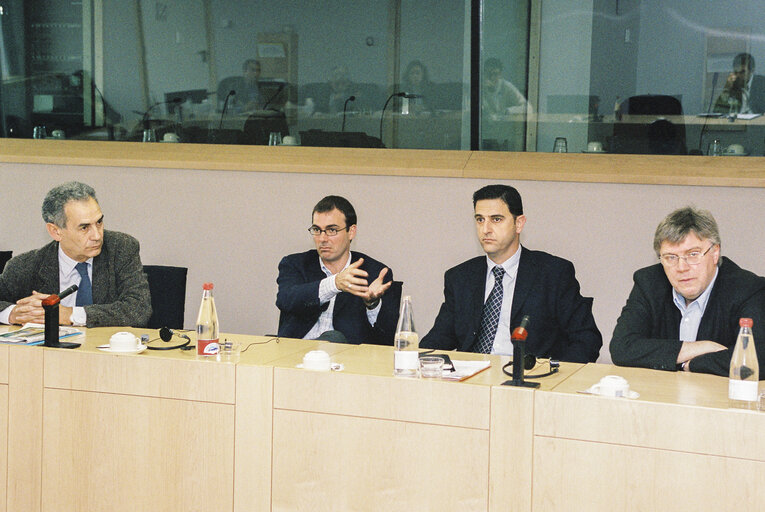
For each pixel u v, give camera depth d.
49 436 2.51
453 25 4.22
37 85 4.89
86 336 2.78
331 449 2.26
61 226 3.05
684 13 3.90
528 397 2.08
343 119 4.50
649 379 2.28
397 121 4.42
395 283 3.30
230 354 2.52
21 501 2.54
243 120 4.65
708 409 1.92
